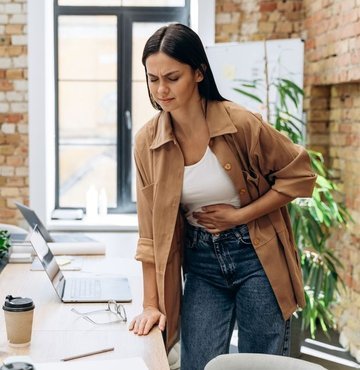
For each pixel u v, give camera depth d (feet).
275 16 15.37
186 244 7.60
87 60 16.87
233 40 15.40
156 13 16.67
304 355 13.43
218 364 5.85
